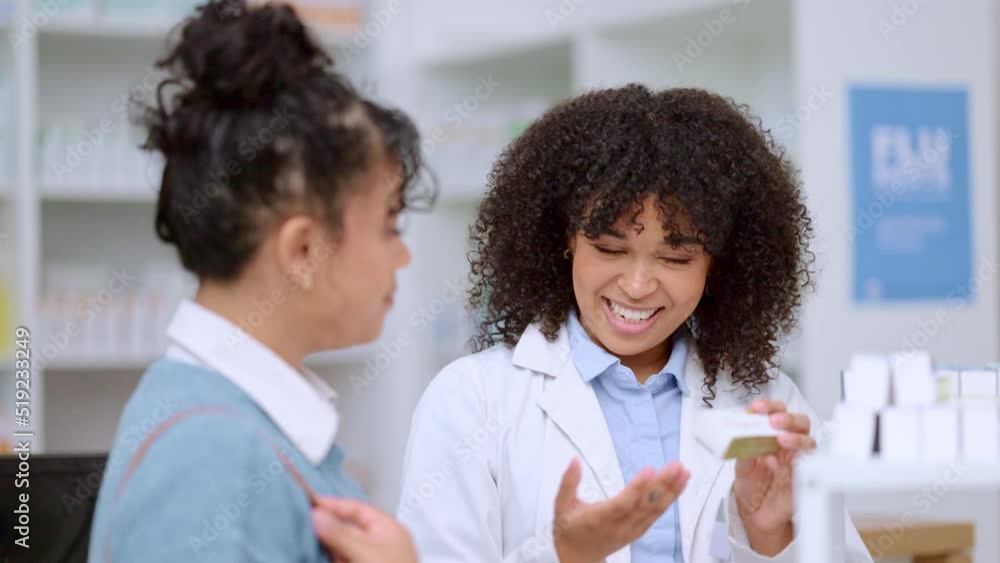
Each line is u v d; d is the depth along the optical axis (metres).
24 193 3.66
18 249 3.67
